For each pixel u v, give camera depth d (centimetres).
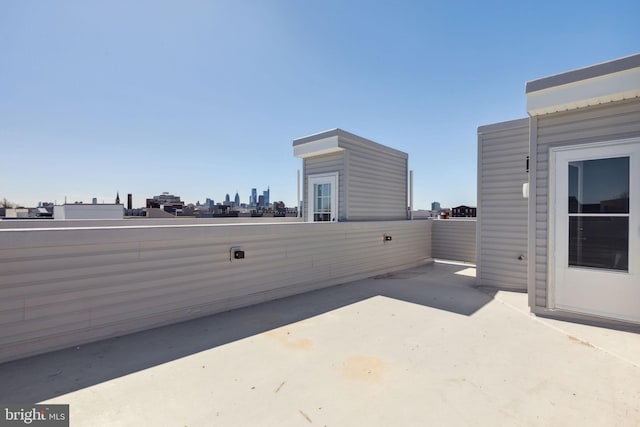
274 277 474
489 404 192
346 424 171
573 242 379
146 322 335
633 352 278
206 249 391
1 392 204
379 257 700
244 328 341
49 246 272
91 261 297
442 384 218
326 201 765
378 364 251
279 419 176
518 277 545
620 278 346
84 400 194
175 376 229
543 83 378
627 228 343
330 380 223
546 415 180
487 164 583
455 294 513
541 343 299
